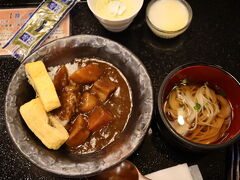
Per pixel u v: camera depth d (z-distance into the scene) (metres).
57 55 0.27
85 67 0.26
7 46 0.29
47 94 0.24
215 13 0.32
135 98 0.26
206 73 0.26
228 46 0.30
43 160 0.23
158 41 0.30
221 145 0.23
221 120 0.26
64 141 0.24
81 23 0.31
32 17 0.30
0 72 0.28
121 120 0.26
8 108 0.24
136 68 0.26
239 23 0.31
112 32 0.30
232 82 0.25
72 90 0.26
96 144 0.25
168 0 0.31
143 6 0.32
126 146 0.24
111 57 0.27
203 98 0.26
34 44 0.29
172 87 0.27
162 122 0.24
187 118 0.26
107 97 0.26
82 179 0.25
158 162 0.26
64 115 0.25
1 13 0.31
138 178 0.24
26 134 0.24
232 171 0.26
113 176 0.25
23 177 0.25
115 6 0.29
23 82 0.25
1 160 0.26
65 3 0.31
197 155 0.27
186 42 0.30
